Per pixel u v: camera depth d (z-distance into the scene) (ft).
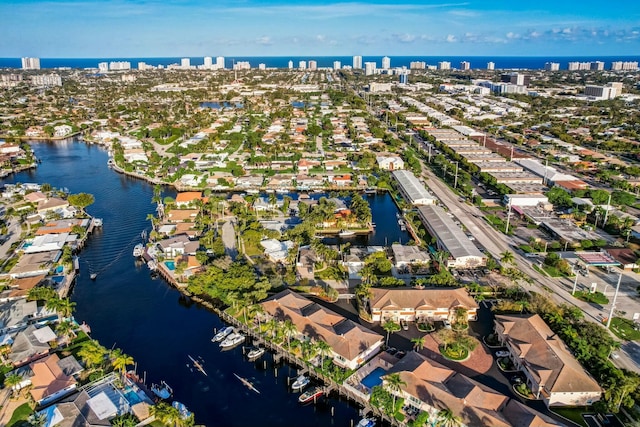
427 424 384.68
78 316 550.77
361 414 411.13
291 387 441.68
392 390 402.52
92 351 442.91
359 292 543.80
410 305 523.29
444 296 533.14
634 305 555.69
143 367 465.47
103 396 404.16
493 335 498.69
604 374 419.95
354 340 462.60
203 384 444.55
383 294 533.96
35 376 424.46
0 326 504.02
